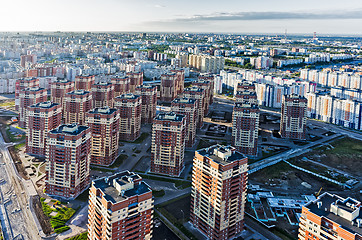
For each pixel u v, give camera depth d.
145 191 168.12
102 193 162.25
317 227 152.12
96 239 169.25
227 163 187.75
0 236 197.75
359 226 143.38
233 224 199.50
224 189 188.00
